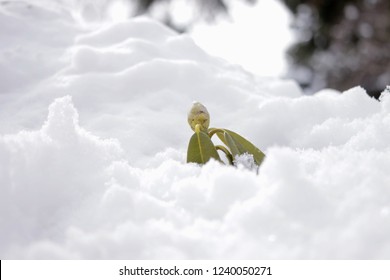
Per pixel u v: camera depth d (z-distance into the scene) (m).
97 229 1.19
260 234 1.16
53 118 1.26
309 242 1.15
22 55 1.51
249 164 1.30
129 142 1.36
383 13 5.02
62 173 1.23
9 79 1.46
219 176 1.21
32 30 1.58
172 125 1.40
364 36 5.09
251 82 1.55
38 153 1.23
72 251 1.16
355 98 1.42
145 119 1.40
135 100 1.44
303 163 1.26
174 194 1.23
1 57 1.50
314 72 5.59
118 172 1.25
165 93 1.45
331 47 5.32
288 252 1.15
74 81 1.45
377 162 1.23
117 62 1.49
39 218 1.21
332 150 1.27
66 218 1.21
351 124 1.38
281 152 1.20
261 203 1.18
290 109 1.42
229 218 1.18
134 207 1.20
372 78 5.14
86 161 1.25
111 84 1.45
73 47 1.55
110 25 1.59
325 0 5.16
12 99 1.42
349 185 1.20
